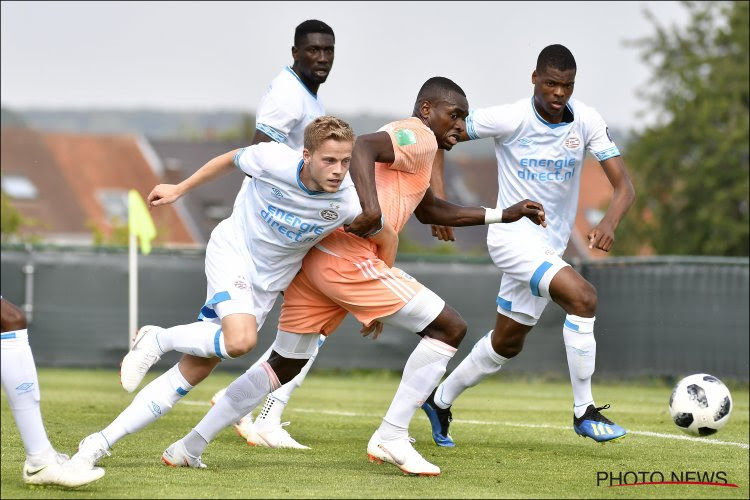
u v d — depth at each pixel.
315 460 20.97
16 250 52.41
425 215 20.64
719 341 49.16
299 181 17.78
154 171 164.25
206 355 18.14
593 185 170.25
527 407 36.97
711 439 25.97
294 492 16.48
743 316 48.84
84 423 27.34
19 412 16.31
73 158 160.75
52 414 29.91
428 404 24.25
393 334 52.66
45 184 152.75
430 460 21.52
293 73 24.47
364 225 18.45
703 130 91.38
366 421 29.95
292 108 24.16
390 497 16.14
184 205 153.62
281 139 24.31
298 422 29.45
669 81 95.44
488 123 24.38
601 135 24.55
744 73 91.69
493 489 17.34
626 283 50.78
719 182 90.94
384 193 19.75
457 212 20.41
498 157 25.22
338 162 17.27
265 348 53.03
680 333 49.72
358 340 52.62
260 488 16.84
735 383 48.94
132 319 44.97
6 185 148.38
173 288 52.69
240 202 19.16
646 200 95.00
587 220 160.25
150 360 18.55
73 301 52.69
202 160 170.12
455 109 20.58
